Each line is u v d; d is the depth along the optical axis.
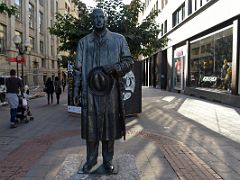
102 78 4.34
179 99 20.19
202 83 21.69
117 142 7.40
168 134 8.51
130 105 11.50
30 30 36.81
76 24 13.36
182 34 25.92
